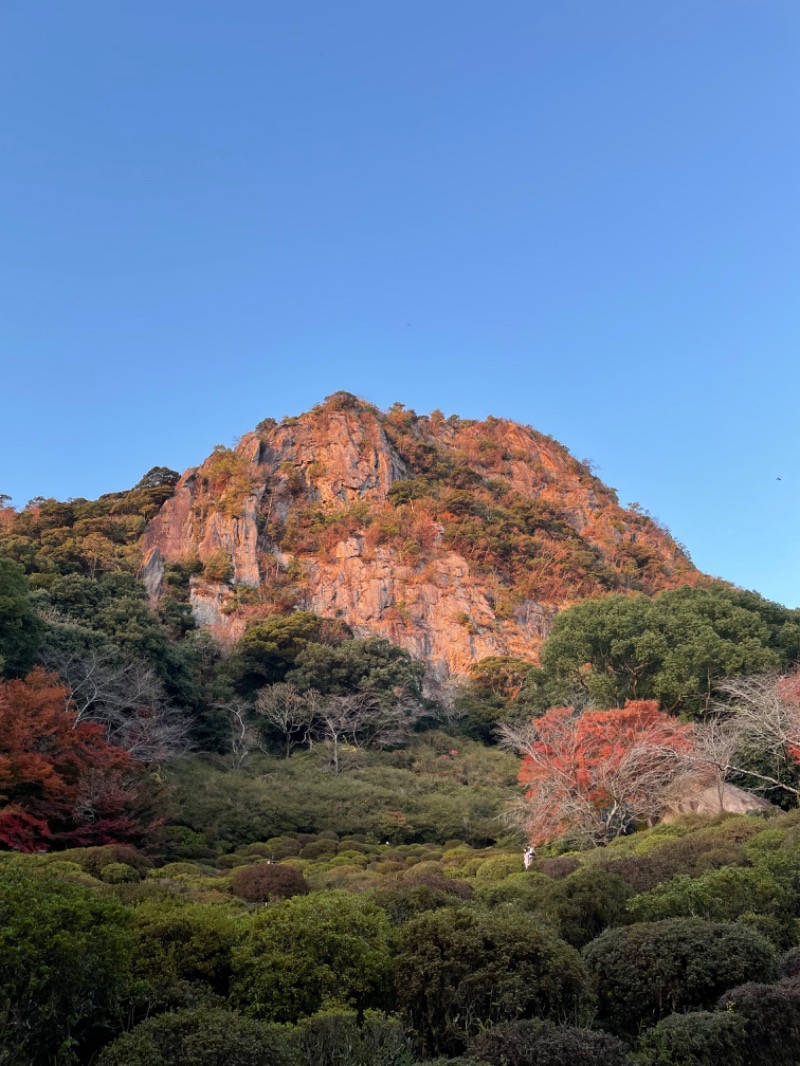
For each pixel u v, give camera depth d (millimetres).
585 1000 8672
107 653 43625
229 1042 6535
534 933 8836
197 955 8961
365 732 57344
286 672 60812
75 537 76625
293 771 47062
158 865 26406
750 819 20672
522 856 22531
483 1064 6953
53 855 21484
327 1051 7520
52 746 28266
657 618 39969
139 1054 6469
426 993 8375
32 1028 6789
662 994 8820
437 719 64062
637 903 11398
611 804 27984
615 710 31422
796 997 8227
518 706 59750
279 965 8555
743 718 28938
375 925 9352
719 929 9406
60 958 6945
